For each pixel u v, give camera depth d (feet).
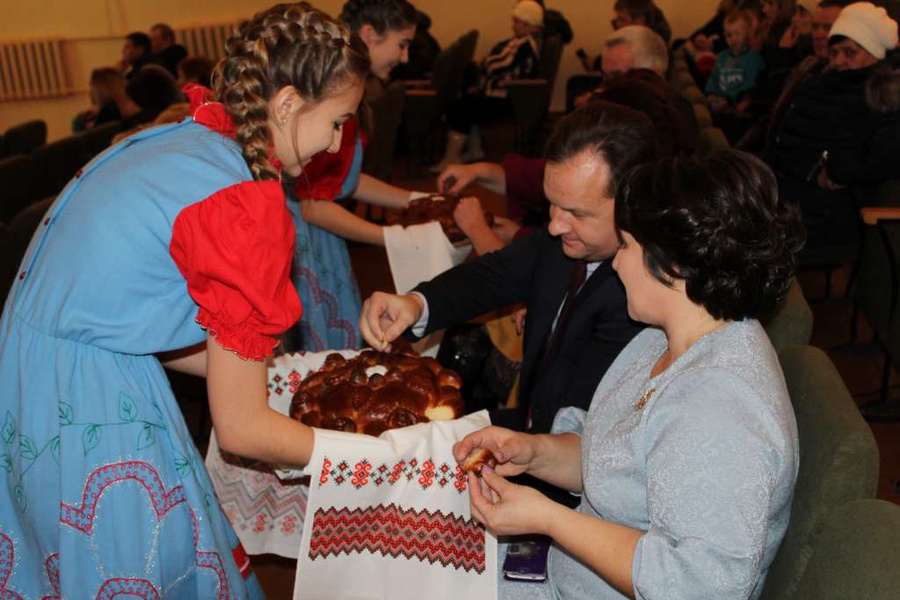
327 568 4.26
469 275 5.66
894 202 9.61
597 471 3.77
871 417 9.40
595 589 4.01
